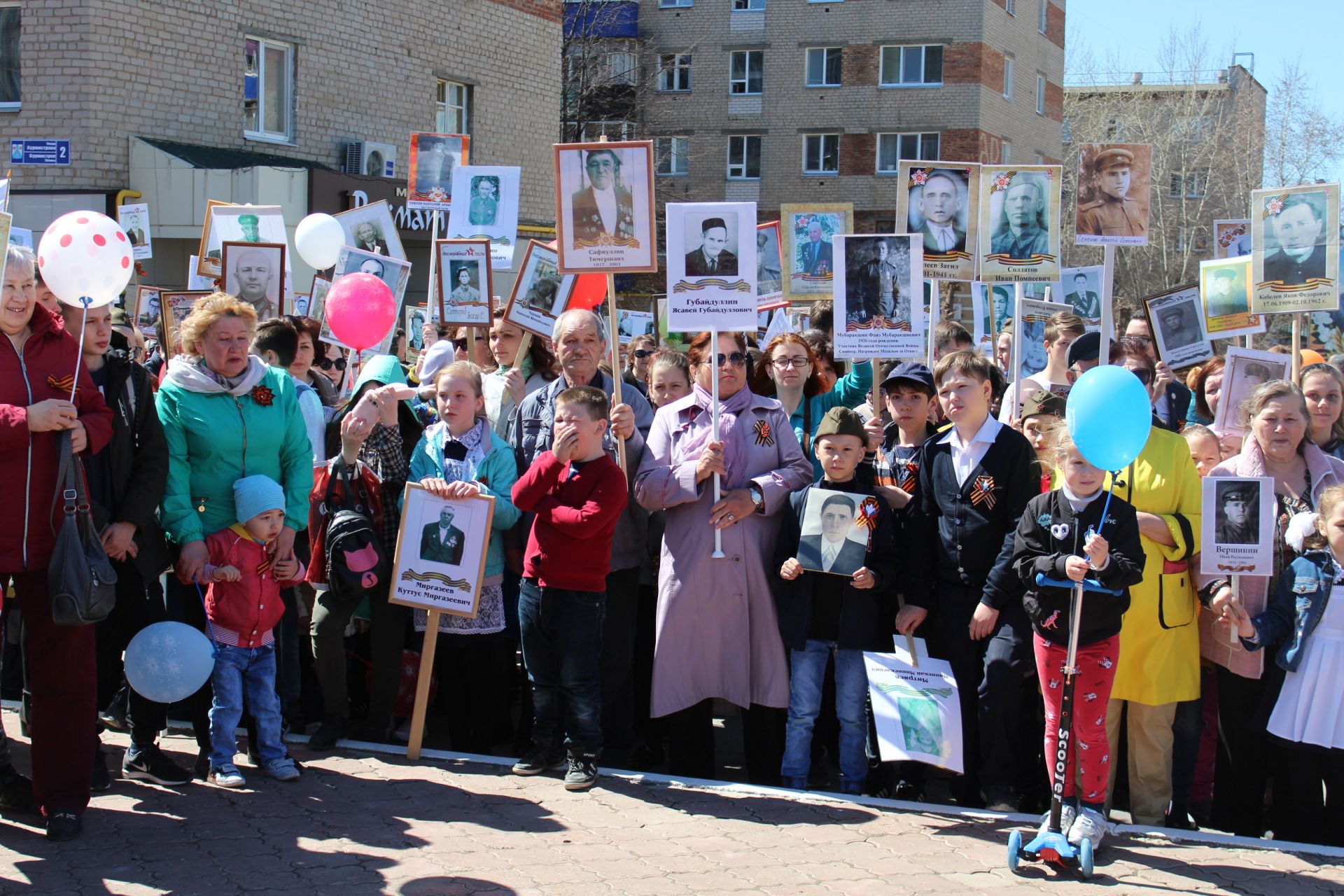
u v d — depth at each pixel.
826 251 9.04
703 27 37.91
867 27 36.44
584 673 5.39
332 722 5.91
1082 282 11.49
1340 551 5.01
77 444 4.53
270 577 5.34
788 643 5.61
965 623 5.41
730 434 5.78
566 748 5.65
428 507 5.65
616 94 36.25
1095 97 44.09
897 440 6.29
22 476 4.53
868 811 5.18
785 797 5.33
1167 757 5.26
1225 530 4.96
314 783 5.36
